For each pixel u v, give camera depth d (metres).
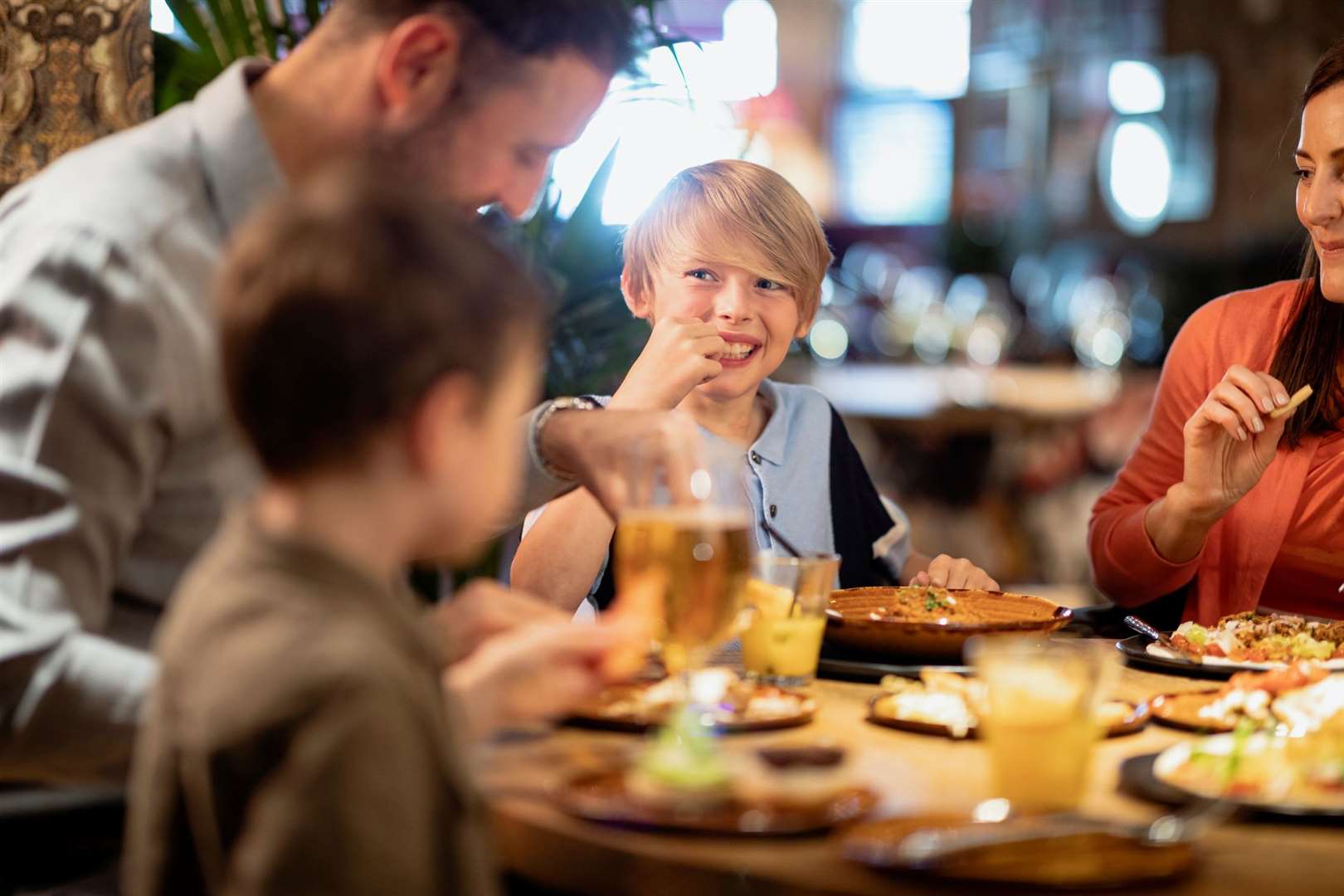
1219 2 10.72
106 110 2.26
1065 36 11.41
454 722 0.91
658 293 2.08
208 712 0.82
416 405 0.87
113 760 1.08
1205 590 2.14
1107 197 11.20
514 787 1.08
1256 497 2.13
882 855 0.89
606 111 2.51
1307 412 2.11
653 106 2.52
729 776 1.04
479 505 0.93
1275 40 10.55
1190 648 1.58
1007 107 11.82
